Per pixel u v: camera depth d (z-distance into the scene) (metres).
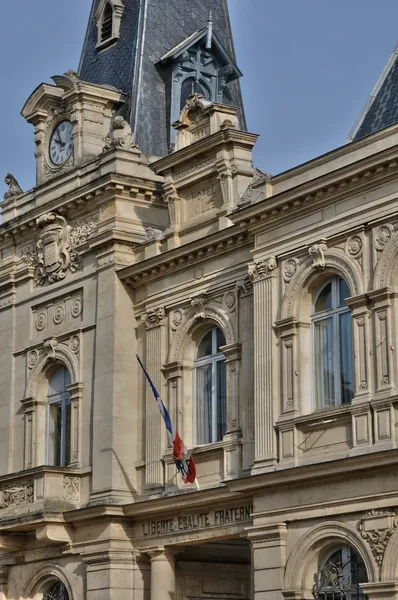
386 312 34.12
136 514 41.56
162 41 49.81
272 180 38.38
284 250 37.34
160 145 47.84
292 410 36.28
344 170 35.16
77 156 46.81
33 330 47.44
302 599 35.06
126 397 43.25
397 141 34.62
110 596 41.41
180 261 41.91
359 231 35.19
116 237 44.03
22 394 47.25
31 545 45.03
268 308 37.50
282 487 35.84
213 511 39.28
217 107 41.81
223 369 40.78
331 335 36.28
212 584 42.81
